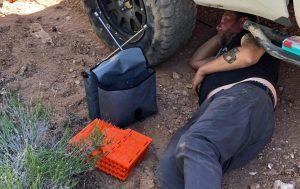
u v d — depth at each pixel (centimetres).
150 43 200
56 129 187
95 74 175
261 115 169
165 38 191
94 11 218
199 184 146
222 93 175
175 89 207
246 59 177
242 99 168
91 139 170
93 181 170
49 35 231
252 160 180
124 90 176
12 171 159
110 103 178
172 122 193
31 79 208
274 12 161
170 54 202
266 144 180
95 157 167
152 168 176
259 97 171
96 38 232
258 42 172
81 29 237
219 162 159
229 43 192
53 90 204
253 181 174
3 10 245
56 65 216
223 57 182
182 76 213
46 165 162
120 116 182
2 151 172
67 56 221
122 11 209
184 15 186
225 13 192
